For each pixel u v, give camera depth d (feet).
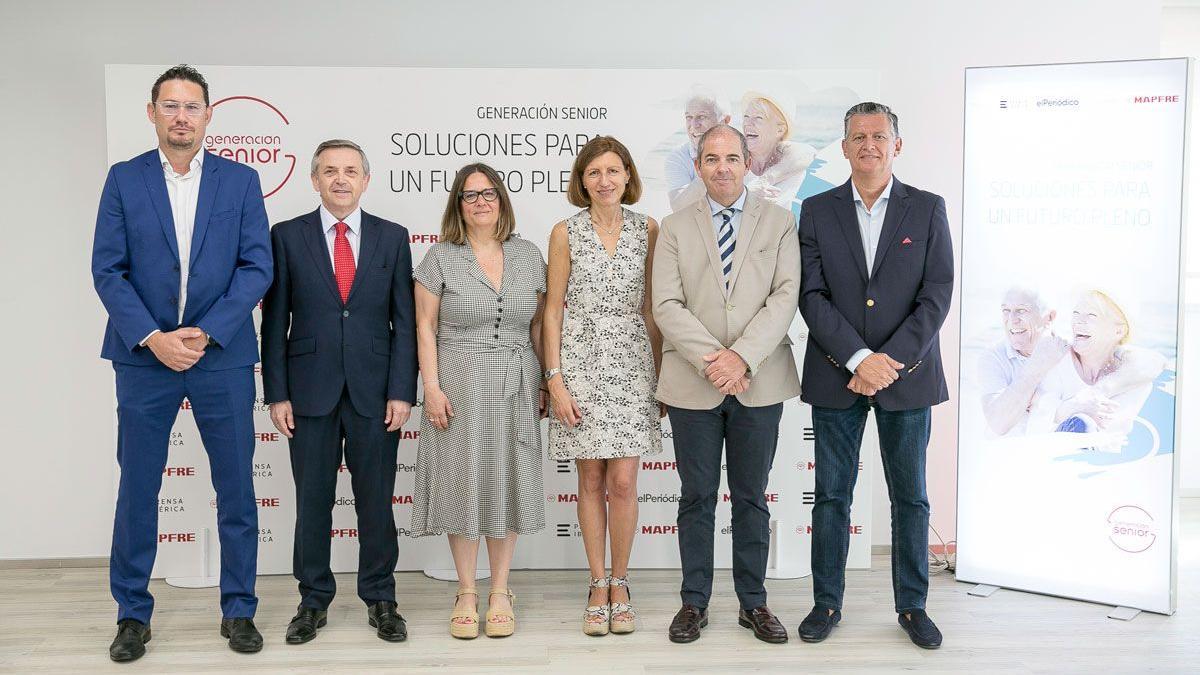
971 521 12.26
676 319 10.02
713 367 9.80
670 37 13.42
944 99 13.69
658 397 10.45
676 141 12.73
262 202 10.25
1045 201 11.51
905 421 10.09
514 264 10.48
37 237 13.02
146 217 9.72
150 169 9.85
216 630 10.74
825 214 10.35
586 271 10.37
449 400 10.34
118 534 10.05
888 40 13.57
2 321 13.05
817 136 12.73
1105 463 11.39
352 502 12.75
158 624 10.94
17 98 12.92
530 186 12.76
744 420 10.19
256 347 10.36
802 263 10.41
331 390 10.23
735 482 10.43
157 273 9.76
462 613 10.52
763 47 13.50
